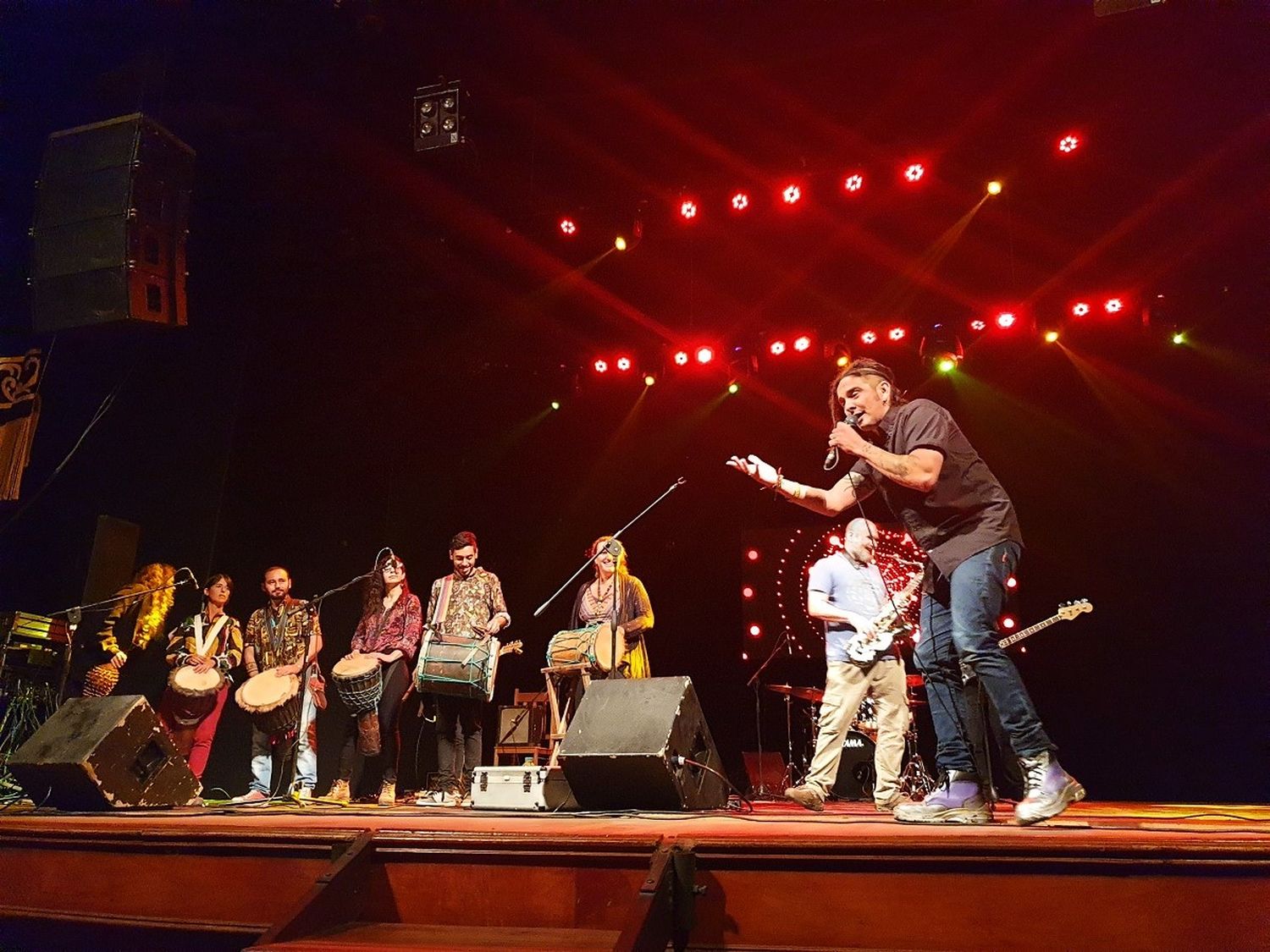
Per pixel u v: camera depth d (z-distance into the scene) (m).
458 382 10.28
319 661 8.45
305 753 6.45
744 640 10.88
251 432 7.74
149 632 6.57
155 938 3.14
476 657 5.67
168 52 7.21
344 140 7.84
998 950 2.41
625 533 11.44
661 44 7.82
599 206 9.32
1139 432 9.94
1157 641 9.62
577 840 2.73
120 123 6.21
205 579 7.25
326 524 8.58
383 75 7.57
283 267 8.10
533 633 11.40
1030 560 10.07
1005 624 9.83
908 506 3.45
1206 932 2.31
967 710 3.52
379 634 6.33
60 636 5.95
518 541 11.54
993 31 7.60
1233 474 9.59
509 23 7.45
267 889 3.01
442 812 4.25
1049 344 10.10
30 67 7.17
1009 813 4.30
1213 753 9.25
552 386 11.16
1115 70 7.86
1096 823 3.31
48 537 7.18
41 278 6.14
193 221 7.75
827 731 5.13
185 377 7.71
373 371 9.20
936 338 9.66
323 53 7.29
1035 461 10.20
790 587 10.84
